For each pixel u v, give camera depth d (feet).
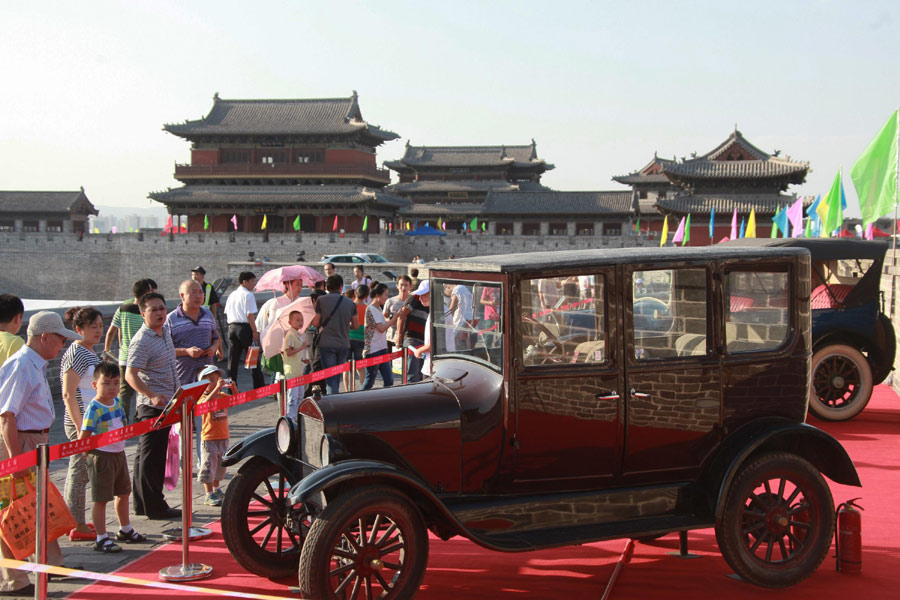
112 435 18.90
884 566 20.13
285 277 43.19
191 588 17.56
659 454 19.01
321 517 16.24
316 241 253.44
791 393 19.71
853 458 30.53
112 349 55.26
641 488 19.03
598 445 18.61
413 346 42.27
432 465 17.99
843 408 36.96
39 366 20.80
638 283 18.61
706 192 230.07
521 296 17.99
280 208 269.85
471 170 324.39
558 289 18.19
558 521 18.48
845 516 19.70
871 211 53.52
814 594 18.44
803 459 19.21
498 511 18.08
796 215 114.83
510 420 17.94
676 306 18.88
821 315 37.06
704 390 19.02
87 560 21.68
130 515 26.45
